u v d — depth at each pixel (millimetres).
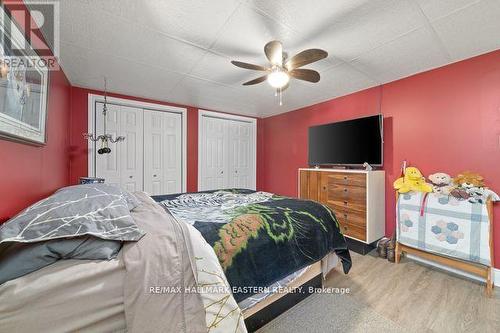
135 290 836
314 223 1740
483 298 1794
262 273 1279
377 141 2764
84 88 3014
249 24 1696
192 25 1707
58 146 2287
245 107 4039
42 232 839
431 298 1789
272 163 4699
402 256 2570
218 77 2693
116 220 997
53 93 2057
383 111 2867
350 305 1689
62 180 2496
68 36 1820
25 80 1287
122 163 3328
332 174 3016
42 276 794
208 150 4195
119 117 3320
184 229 1087
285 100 3613
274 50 1661
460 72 2229
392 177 2773
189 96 3410
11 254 798
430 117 2441
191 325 850
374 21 1648
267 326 1461
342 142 3152
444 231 2129
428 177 2424
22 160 1342
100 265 866
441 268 2295
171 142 3777
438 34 1801
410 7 1501
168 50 2068
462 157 2213
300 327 1463
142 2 1460
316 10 1537
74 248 876
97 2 1445
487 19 1604
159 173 3650
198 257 989
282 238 1467
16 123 1174
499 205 1994
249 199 2221
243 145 4676
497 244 1993
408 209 2373
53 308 771
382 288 1931
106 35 1820
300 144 4078
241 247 1259
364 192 2629
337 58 2205
